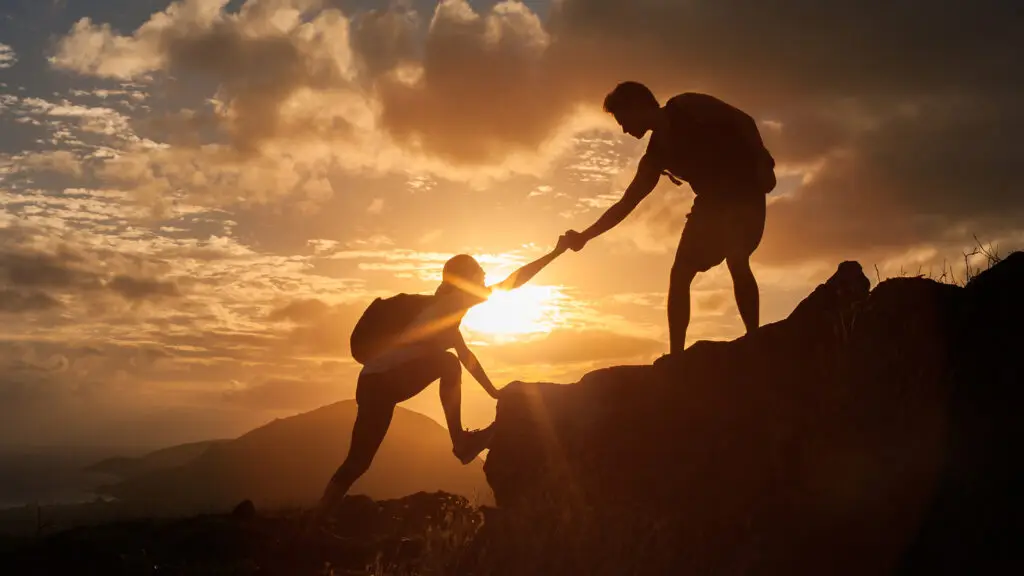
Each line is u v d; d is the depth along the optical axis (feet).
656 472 14.92
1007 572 10.02
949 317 13.82
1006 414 11.87
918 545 10.84
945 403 12.42
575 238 19.52
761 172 18.04
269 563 17.60
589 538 14.11
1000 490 10.80
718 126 18.08
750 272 18.10
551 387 17.24
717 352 15.88
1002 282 13.85
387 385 19.13
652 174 18.78
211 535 19.31
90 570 16.78
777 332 15.78
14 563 16.92
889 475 11.78
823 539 11.49
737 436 14.33
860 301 15.39
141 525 21.35
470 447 19.86
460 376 20.02
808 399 14.26
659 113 18.52
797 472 12.87
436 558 15.39
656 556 13.08
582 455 16.02
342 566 17.30
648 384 16.15
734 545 12.49
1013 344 12.79
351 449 19.16
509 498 16.89
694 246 18.34
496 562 14.69
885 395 13.12
